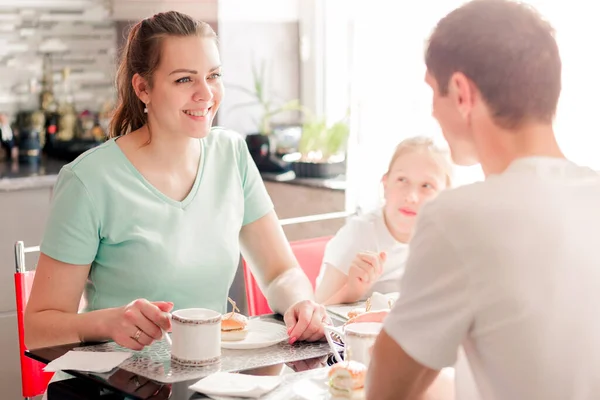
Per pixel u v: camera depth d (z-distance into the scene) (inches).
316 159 143.3
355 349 55.4
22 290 72.7
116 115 73.2
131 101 71.6
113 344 61.0
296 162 144.6
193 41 65.9
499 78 41.1
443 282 40.2
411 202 84.7
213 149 73.6
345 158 144.5
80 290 66.5
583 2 93.3
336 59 158.1
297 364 57.2
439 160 85.3
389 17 119.6
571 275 39.6
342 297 79.1
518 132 42.0
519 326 39.3
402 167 85.5
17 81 154.3
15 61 153.5
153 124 68.8
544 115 42.1
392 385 42.1
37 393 73.2
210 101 66.6
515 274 39.3
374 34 122.3
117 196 67.2
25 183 132.9
